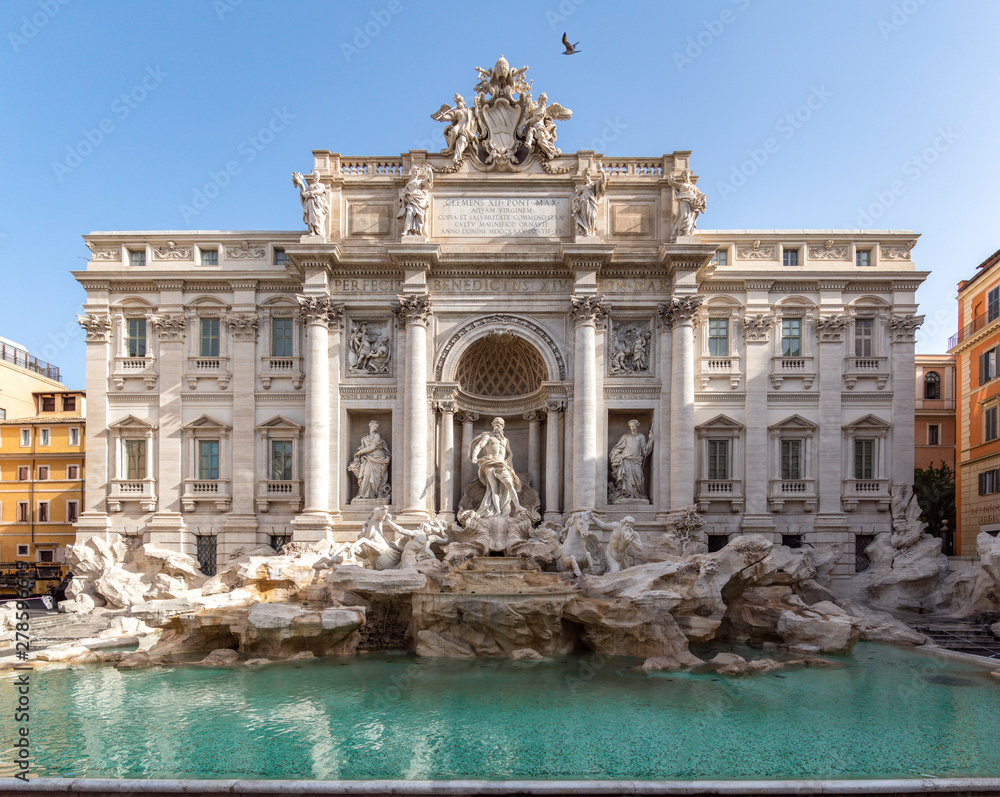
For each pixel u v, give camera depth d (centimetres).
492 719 1923
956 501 4959
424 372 3894
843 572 3953
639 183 4047
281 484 4044
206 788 1393
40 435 5506
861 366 4125
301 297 3912
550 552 3359
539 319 4003
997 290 4434
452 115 4072
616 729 1841
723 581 2856
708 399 4100
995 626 3095
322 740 1756
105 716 1967
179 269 4178
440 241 4044
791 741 1755
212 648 2839
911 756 1658
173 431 4122
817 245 4197
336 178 4047
